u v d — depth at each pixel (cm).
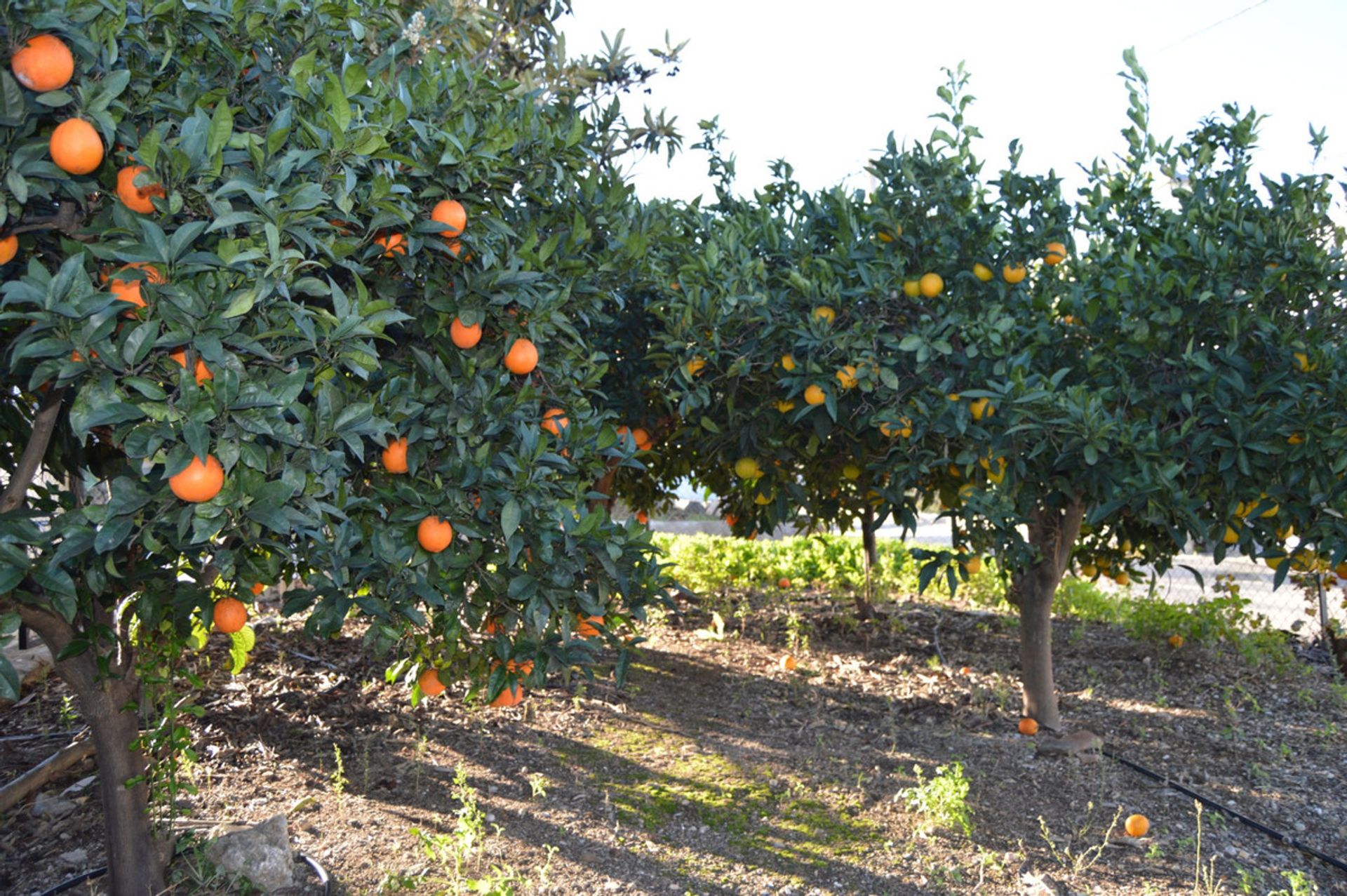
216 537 262
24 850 400
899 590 1073
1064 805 489
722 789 498
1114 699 678
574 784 498
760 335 496
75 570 299
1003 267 509
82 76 202
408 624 364
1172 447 459
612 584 352
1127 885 403
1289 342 446
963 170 518
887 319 519
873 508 745
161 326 215
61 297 190
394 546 301
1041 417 450
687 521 2319
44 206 252
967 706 647
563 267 382
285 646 698
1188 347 454
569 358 388
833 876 407
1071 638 852
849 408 529
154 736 349
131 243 199
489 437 329
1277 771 543
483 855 411
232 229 230
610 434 373
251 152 225
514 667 350
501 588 326
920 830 444
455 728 568
